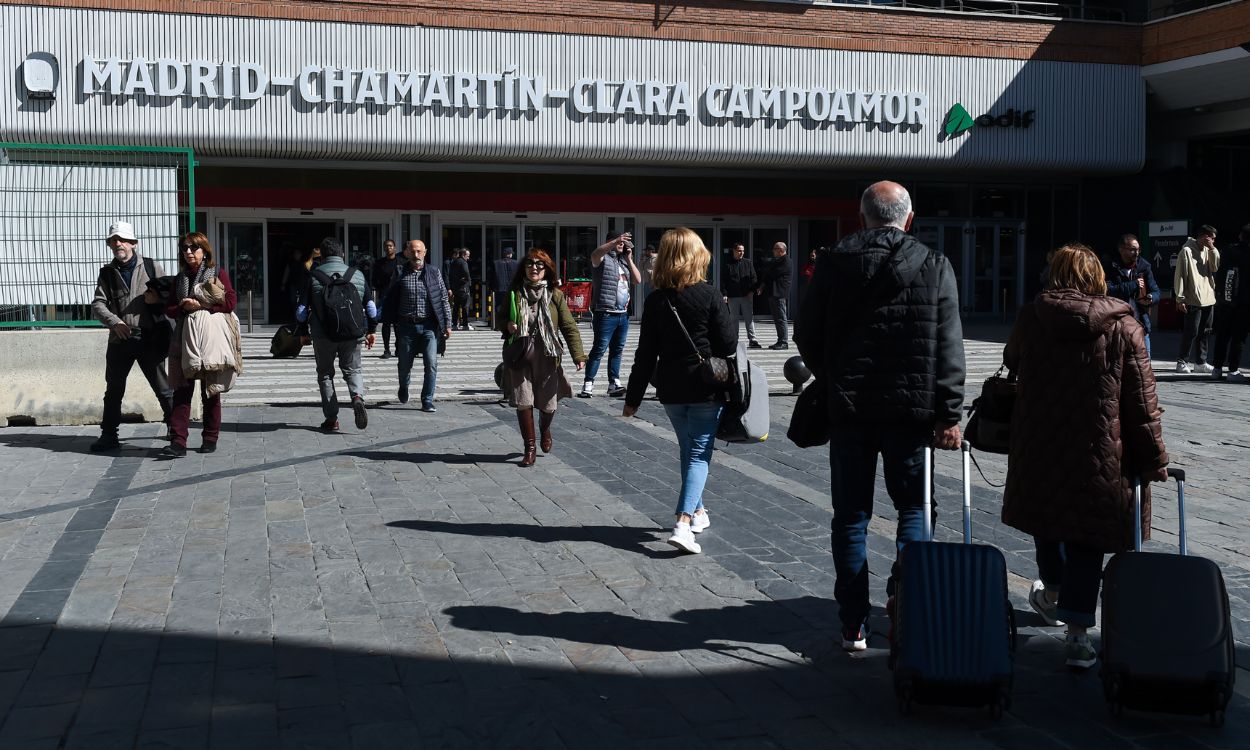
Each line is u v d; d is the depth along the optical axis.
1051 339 4.30
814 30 25.09
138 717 3.89
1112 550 4.22
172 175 10.80
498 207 26.17
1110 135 26.97
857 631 4.53
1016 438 4.39
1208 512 7.05
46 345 10.45
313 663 4.41
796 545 6.21
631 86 24.08
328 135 22.66
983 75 26.12
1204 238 14.92
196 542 6.18
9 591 5.30
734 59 24.70
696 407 5.98
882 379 4.31
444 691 4.15
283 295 25.72
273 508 7.00
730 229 28.25
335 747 3.68
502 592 5.34
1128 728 3.88
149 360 9.02
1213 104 26.48
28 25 21.16
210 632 4.75
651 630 4.83
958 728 3.88
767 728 3.86
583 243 27.28
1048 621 4.93
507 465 8.46
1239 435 9.99
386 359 16.80
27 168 10.52
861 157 25.55
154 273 9.05
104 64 21.45
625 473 8.19
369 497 7.33
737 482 7.85
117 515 6.81
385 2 22.72
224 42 22.02
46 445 9.32
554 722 3.89
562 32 23.70
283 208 25.17
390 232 26.05
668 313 5.92
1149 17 26.80
